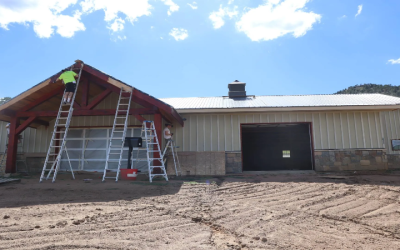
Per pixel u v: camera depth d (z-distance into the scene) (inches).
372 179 327.0
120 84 355.3
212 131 447.2
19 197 223.0
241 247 121.5
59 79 356.5
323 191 260.2
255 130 645.9
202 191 258.1
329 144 436.1
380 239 135.6
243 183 306.7
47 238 126.1
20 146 470.0
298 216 175.8
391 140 501.4
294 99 506.3
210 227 150.3
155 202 208.4
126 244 120.3
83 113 374.9
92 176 387.9
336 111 442.3
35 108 419.2
